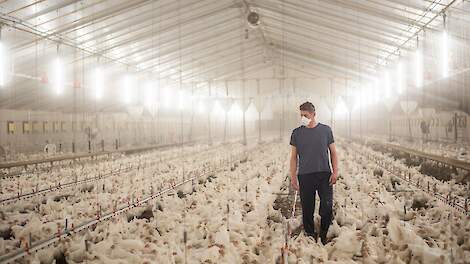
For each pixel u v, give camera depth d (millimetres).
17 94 19438
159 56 25656
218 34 25047
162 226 6668
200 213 7645
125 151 24391
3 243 5457
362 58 27453
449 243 5207
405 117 33438
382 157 18625
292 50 32188
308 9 19797
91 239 5969
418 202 9055
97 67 21344
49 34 16078
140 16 18016
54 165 17438
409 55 21844
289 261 4629
